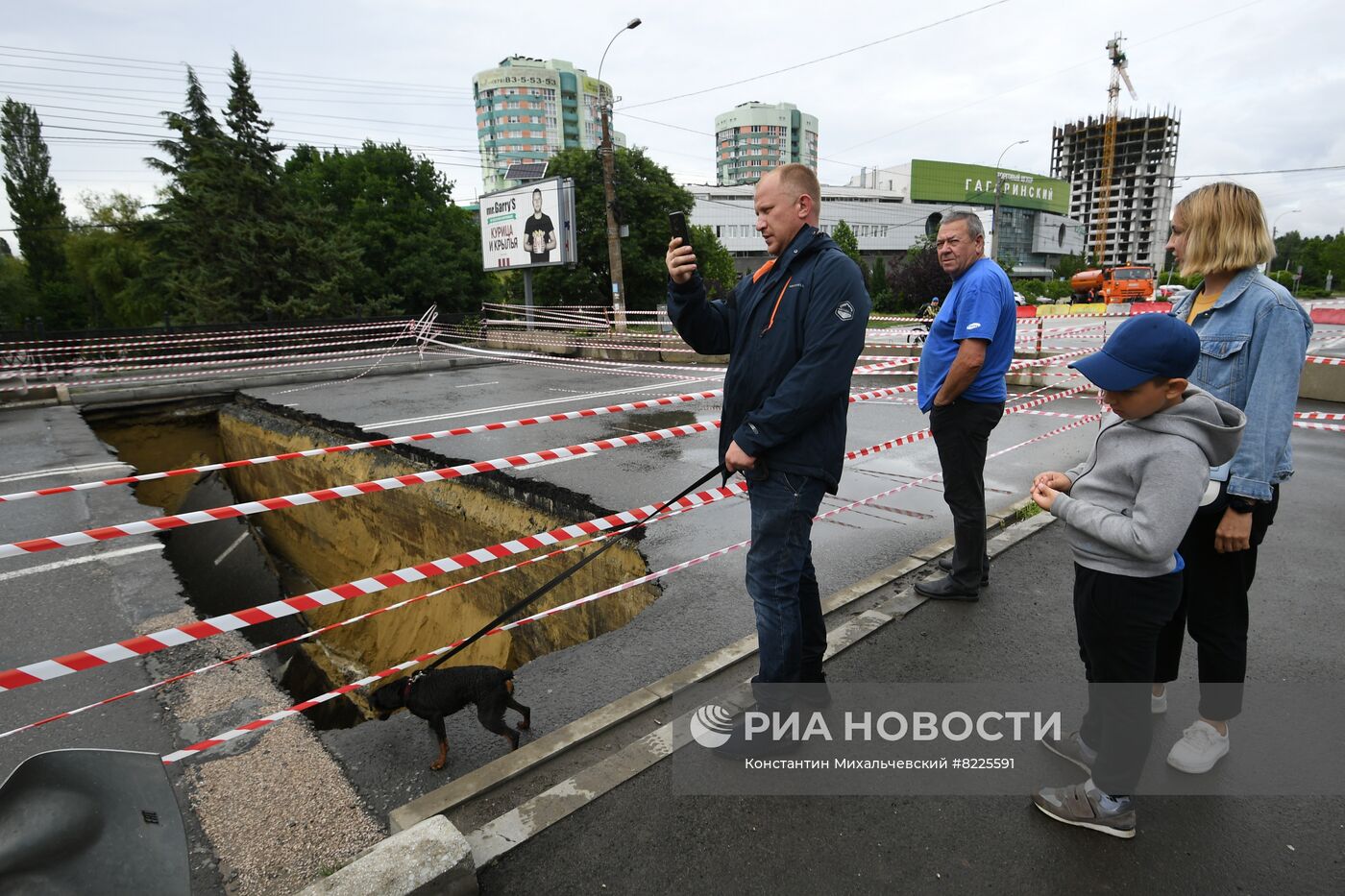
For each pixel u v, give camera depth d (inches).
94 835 60.3
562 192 939.3
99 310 1809.8
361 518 364.8
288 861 85.3
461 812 91.4
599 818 89.4
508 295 1403.8
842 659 126.4
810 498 94.2
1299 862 79.3
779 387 90.0
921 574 163.9
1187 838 83.3
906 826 87.1
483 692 100.7
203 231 1056.8
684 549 194.7
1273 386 82.8
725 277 1475.1
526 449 332.8
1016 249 3897.6
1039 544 179.8
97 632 148.8
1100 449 78.2
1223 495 85.8
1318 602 143.2
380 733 111.5
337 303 1093.1
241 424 519.8
